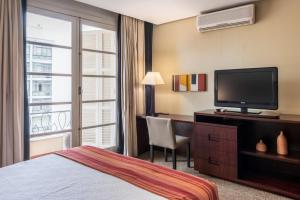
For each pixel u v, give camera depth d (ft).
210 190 4.66
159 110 14.44
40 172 5.41
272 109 8.89
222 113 9.64
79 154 6.67
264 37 10.25
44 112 10.34
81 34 11.27
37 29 10.05
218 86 10.33
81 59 11.32
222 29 11.55
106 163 5.93
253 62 10.62
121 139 12.83
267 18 10.14
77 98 11.22
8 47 8.47
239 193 8.55
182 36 13.20
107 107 12.76
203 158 10.20
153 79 12.59
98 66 12.21
